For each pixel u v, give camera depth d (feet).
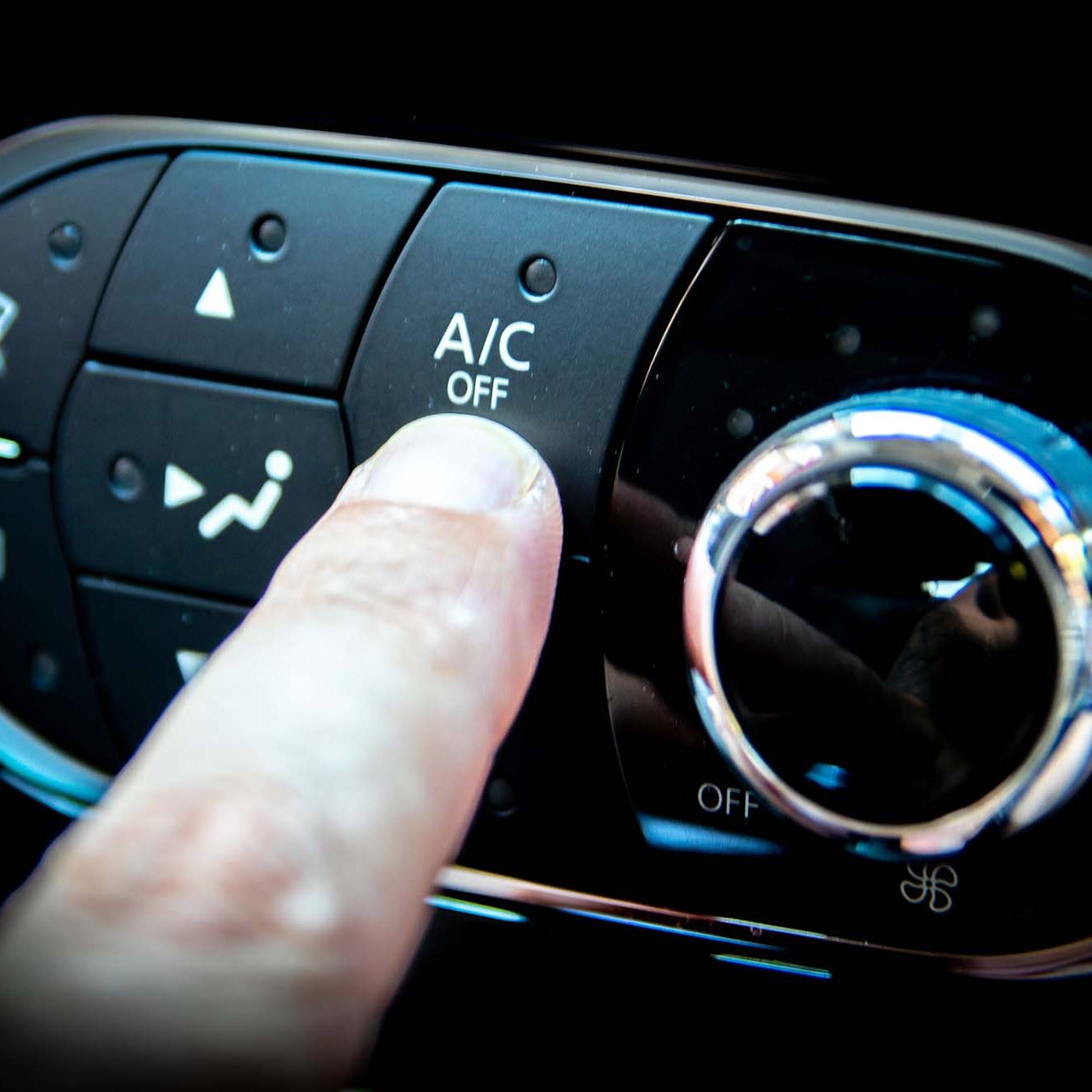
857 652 0.41
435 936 0.46
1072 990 0.43
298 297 0.46
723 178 0.43
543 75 0.43
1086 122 0.41
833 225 0.43
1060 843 0.42
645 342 0.43
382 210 0.45
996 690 0.41
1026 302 0.42
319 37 0.45
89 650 0.48
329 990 0.36
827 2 0.41
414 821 0.38
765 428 0.43
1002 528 0.41
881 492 0.41
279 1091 0.35
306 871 0.37
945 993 0.43
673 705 0.43
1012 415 0.42
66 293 0.48
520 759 0.45
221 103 0.46
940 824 0.41
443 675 0.40
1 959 0.36
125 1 0.46
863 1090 0.44
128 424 0.47
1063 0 0.40
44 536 0.48
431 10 0.43
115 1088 0.34
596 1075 0.45
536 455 0.44
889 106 0.41
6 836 0.50
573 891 0.45
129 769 0.39
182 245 0.47
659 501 0.43
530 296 0.44
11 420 0.48
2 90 0.48
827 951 0.44
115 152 0.47
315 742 0.38
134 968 0.35
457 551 0.41
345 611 0.41
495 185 0.44
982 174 0.42
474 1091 0.46
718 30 0.42
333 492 0.46
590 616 0.44
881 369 0.42
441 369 0.45
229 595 0.47
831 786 0.42
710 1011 0.45
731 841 0.44
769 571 0.42
